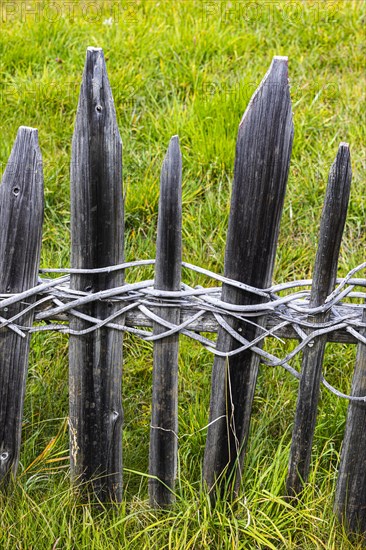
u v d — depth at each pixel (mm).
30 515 2096
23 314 2037
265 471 2191
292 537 2148
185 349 2701
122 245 1988
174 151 1786
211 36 4328
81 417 2150
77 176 1876
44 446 2389
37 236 1974
